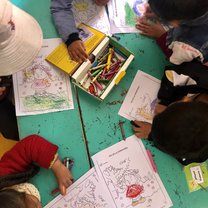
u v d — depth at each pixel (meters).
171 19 1.05
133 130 1.24
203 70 1.23
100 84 1.27
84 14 1.34
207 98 1.23
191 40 1.19
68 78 1.26
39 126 1.22
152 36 1.34
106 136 1.23
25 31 1.17
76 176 1.19
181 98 1.24
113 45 1.31
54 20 1.31
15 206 1.05
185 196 1.20
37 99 1.24
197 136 0.97
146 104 1.27
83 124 1.23
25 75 1.25
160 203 1.19
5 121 1.45
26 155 1.19
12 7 1.12
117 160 1.21
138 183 1.19
